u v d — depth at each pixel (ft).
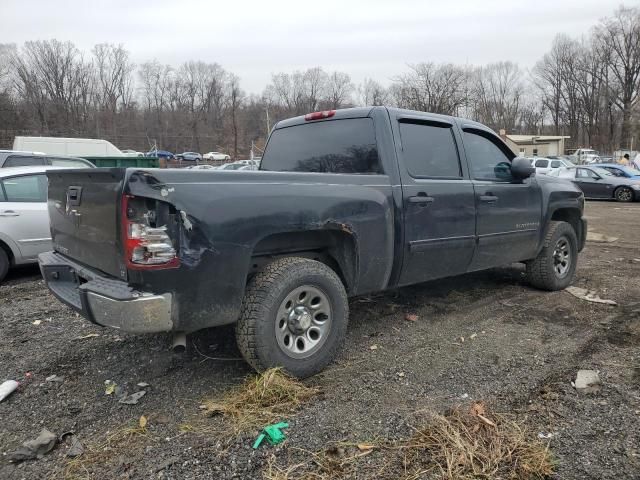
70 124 217.97
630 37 231.30
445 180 14.28
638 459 8.13
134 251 8.97
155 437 9.06
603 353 12.67
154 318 9.09
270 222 10.28
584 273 22.18
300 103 254.68
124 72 250.98
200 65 255.70
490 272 21.63
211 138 206.59
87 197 10.36
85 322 15.48
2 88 223.51
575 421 9.33
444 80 148.25
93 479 7.91
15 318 16.01
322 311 11.49
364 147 13.32
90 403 10.41
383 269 12.62
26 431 9.42
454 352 12.82
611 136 242.78
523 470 7.88
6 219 20.70
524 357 12.45
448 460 8.08
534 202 17.35
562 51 261.44
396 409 9.82
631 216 49.49
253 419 9.46
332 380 11.22
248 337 10.39
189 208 9.27
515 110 266.16
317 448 8.55
